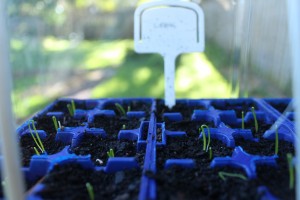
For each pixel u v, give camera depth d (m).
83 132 0.20
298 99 0.10
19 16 0.81
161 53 0.24
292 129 0.19
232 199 0.12
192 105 0.26
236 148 0.17
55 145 0.19
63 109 0.26
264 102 0.25
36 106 0.61
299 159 0.10
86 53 1.30
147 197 0.12
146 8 0.23
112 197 0.13
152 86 0.73
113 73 0.92
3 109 0.11
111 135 0.20
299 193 0.11
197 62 0.99
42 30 0.93
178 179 0.13
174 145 0.18
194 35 0.23
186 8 0.23
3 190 0.14
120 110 0.25
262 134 0.20
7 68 0.11
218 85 0.70
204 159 0.16
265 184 0.13
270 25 0.63
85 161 0.15
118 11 1.78
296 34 0.10
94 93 0.70
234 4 0.29
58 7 1.23
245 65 0.28
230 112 0.23
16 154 0.11
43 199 0.13
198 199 0.12
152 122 0.21
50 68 0.90
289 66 0.54
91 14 1.84
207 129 0.19
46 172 0.15
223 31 1.01
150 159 0.15
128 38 1.77
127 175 0.14
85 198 0.13
